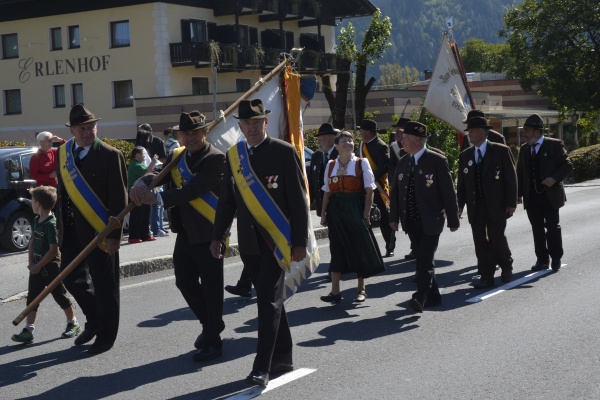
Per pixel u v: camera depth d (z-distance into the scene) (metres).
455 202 9.52
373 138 13.59
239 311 9.91
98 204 7.92
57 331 9.07
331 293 10.15
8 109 44.38
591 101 45.78
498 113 47.53
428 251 9.53
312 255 8.33
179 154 7.73
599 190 28.19
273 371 7.24
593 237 15.30
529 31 47.44
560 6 44.88
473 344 8.03
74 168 7.90
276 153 7.02
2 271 12.47
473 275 11.95
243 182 7.02
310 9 44.81
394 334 8.55
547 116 50.50
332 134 12.21
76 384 7.09
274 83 9.35
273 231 6.94
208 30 41.59
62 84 42.59
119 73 40.94
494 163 10.77
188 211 7.64
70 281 8.23
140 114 39.47
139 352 8.08
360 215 9.91
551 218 11.90
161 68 39.91
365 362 7.52
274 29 45.09
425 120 23.45
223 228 7.25
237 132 9.11
